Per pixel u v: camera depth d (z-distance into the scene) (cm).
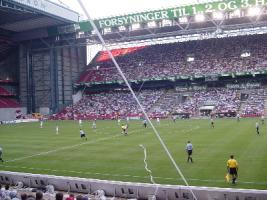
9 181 2334
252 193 1716
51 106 9238
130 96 9444
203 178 2308
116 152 3406
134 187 1967
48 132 5591
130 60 10156
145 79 9169
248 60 8694
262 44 9088
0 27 8575
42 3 7281
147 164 2800
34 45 9425
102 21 8256
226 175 2292
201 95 8719
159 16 7900
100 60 10562
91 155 3297
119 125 6438
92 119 8469
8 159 3241
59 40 9075
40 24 8450
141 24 8431
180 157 3041
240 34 9294
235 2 7281
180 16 7812
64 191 2159
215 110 7906
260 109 7525
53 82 9250
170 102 8731
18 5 6681
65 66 9594
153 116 8125
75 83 9812
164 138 4322
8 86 9550
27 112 9481
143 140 4194
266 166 2552
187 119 7462
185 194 1844
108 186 2036
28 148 3888
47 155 3391
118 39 8850
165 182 2256
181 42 10150
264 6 7206
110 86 9912
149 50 10338
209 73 8619
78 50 10106
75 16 8412
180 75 8856
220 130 4956
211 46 9631
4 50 9406
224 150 3269
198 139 4088
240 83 8675
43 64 9381
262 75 8481
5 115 8888
